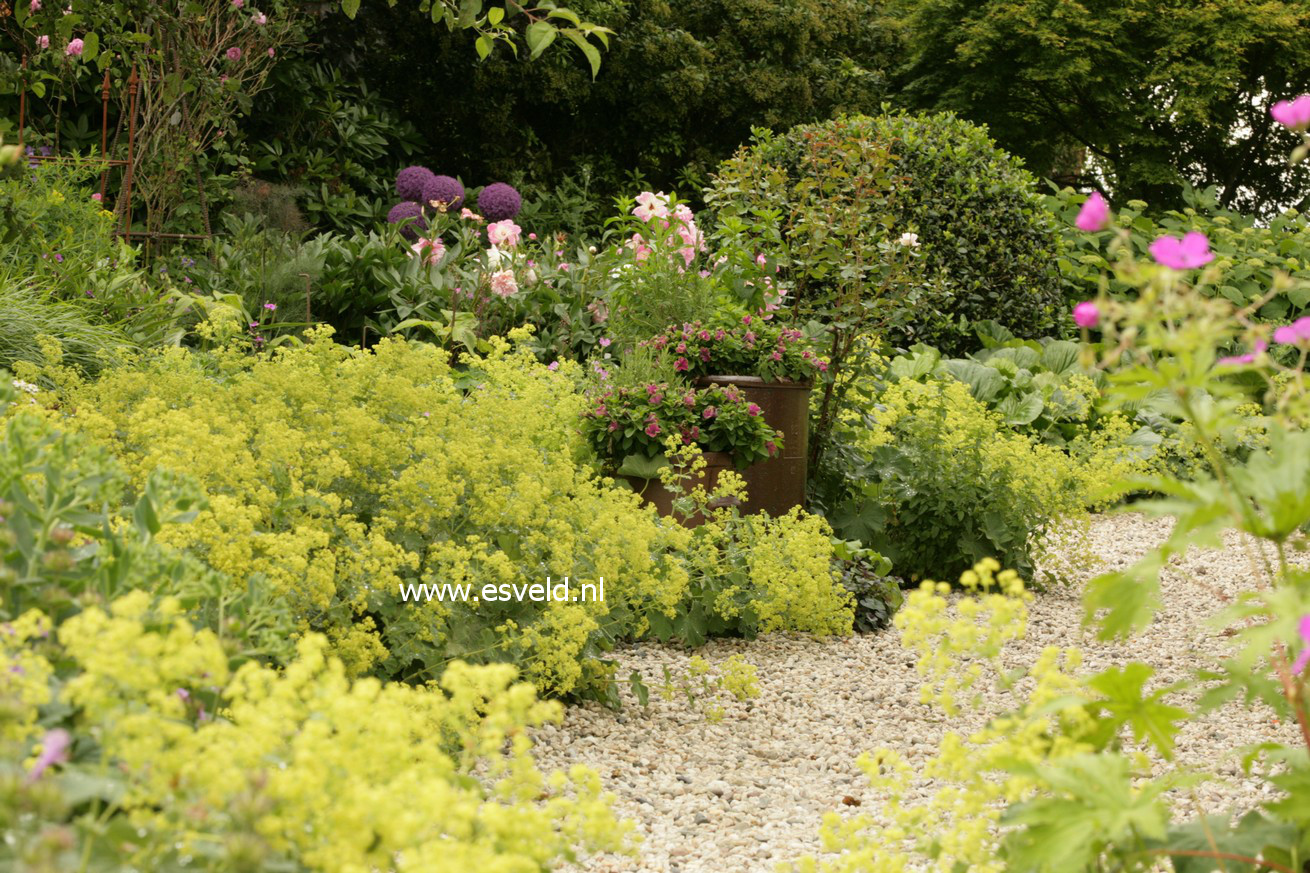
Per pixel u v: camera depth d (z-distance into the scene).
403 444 3.70
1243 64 18.33
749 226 7.63
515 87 15.74
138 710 1.44
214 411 3.52
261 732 1.42
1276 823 1.74
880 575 5.88
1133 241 13.47
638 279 7.18
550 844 1.68
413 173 12.10
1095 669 4.90
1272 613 1.52
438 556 3.23
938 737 4.04
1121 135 18.20
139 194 7.93
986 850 1.88
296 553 2.76
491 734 1.62
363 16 14.88
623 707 4.13
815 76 18.00
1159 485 1.58
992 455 6.25
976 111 18.61
